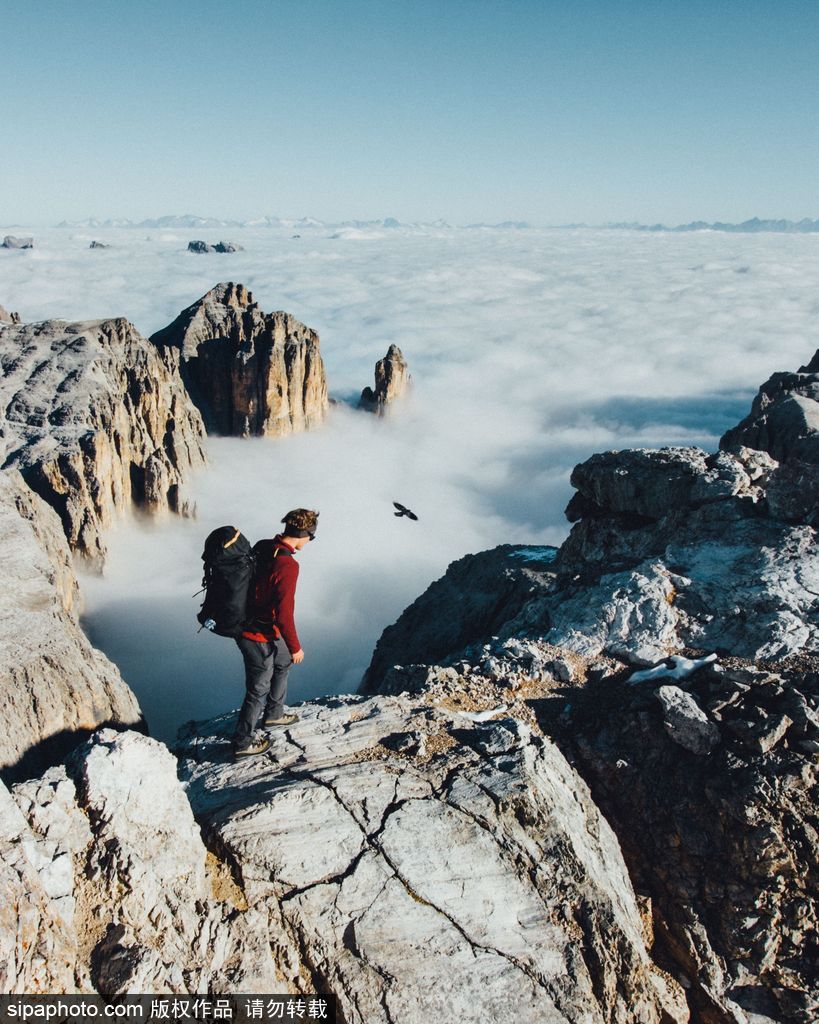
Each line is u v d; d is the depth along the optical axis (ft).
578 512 59.06
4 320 374.02
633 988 24.45
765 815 30.66
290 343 458.50
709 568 45.70
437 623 75.61
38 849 20.17
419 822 26.81
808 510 47.73
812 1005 28.17
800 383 90.22
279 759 30.17
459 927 24.03
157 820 23.08
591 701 38.50
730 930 29.58
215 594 27.63
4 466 245.45
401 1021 21.65
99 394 289.94
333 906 23.72
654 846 32.48
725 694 35.55
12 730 32.78
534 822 27.66
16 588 43.75
